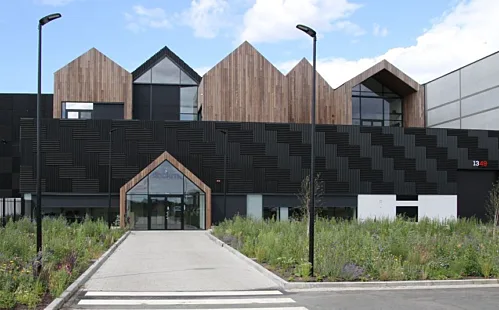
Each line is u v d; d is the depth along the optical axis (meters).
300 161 43.25
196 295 11.77
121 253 21.27
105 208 41.00
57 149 40.97
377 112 51.03
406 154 44.84
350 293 12.09
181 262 18.00
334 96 48.59
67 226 28.28
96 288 12.59
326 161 43.59
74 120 41.22
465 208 46.09
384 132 44.69
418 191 44.81
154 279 14.08
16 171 51.06
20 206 40.62
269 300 11.14
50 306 9.62
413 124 50.09
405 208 44.47
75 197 40.84
